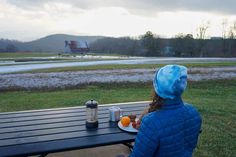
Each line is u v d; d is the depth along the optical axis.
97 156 4.12
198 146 4.62
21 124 3.06
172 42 68.06
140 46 72.00
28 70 20.45
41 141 2.54
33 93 10.59
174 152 1.75
